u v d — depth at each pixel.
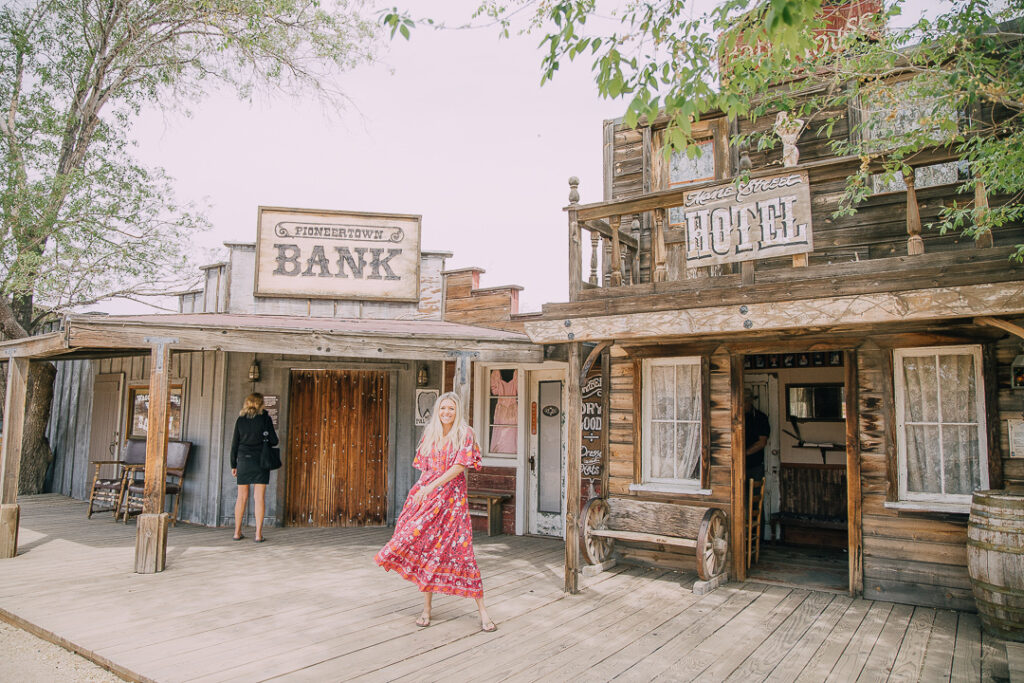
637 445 6.93
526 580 6.20
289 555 7.20
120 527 8.75
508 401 9.03
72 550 7.27
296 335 6.49
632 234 7.62
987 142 4.32
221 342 6.33
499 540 8.29
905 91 4.86
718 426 6.54
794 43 3.00
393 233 10.19
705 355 6.60
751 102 6.80
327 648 4.28
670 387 6.98
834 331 5.84
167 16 11.39
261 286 9.89
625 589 5.90
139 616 4.91
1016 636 4.52
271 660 4.05
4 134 11.00
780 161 6.94
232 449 8.12
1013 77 4.47
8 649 4.38
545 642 4.46
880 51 4.82
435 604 5.35
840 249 6.30
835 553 7.70
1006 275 4.18
